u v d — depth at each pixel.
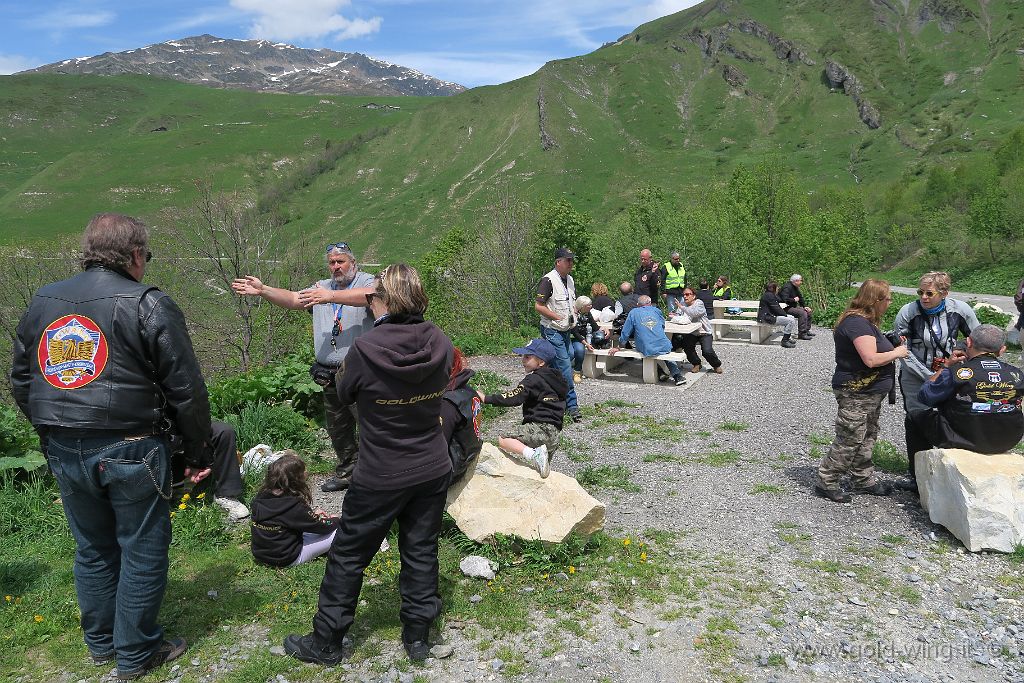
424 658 3.53
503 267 17.28
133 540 3.33
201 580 4.43
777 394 9.48
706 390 9.86
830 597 4.13
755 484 6.00
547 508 4.66
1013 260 54.28
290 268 20.58
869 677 3.40
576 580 4.32
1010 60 186.00
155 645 3.52
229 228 20.44
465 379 4.82
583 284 18.34
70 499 3.31
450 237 43.22
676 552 4.72
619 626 3.83
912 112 182.25
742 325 14.66
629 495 5.83
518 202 17.94
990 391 4.93
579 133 190.38
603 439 7.50
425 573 3.51
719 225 27.64
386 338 3.27
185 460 3.66
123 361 3.14
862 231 68.81
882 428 7.61
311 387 7.87
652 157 180.75
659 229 27.44
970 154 146.50
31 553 4.98
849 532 5.00
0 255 22.92
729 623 3.84
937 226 65.38
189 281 20.31
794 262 33.69
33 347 3.19
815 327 18.16
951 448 5.09
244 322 20.20
